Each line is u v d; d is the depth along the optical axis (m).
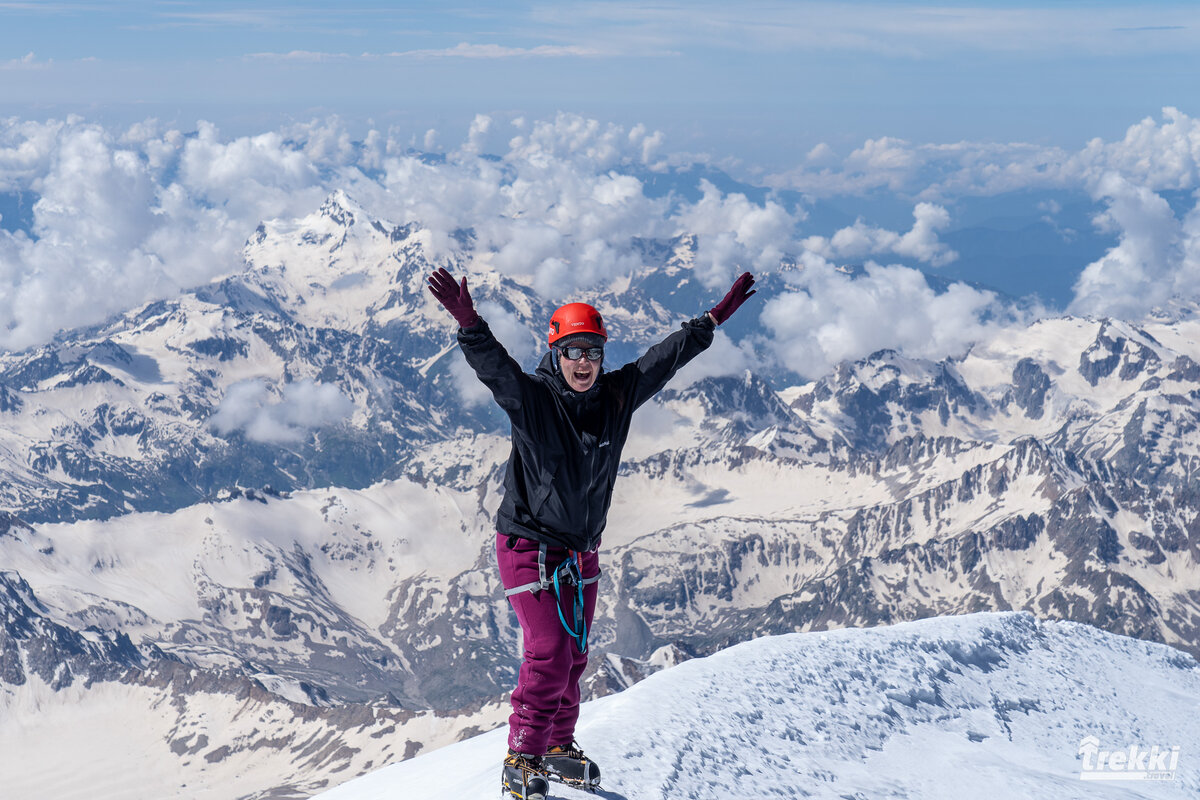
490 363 10.16
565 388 11.10
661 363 11.70
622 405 11.37
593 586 12.02
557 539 11.33
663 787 12.89
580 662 12.25
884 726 19.23
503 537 11.66
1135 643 31.31
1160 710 26.12
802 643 21.78
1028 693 24.45
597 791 12.48
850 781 15.93
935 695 21.86
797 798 14.28
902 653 23.08
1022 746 21.19
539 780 11.73
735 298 11.89
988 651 26.14
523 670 11.85
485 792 12.93
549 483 10.96
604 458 11.18
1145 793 19.70
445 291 9.96
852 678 20.77
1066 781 18.88
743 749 15.31
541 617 11.41
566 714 12.55
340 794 19.69
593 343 10.87
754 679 18.78
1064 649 28.55
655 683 17.69
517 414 10.56
